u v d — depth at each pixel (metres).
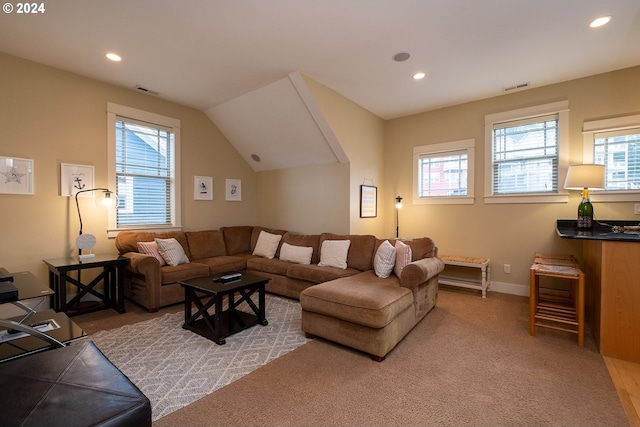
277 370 2.08
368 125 4.60
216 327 2.48
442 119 4.48
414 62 3.14
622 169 3.31
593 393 1.83
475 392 1.84
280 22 2.47
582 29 2.54
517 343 2.50
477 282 4.10
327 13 2.35
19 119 3.07
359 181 4.43
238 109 4.37
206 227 4.75
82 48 2.90
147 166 4.13
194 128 4.59
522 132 3.90
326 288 2.55
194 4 2.25
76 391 1.08
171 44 2.82
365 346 2.24
